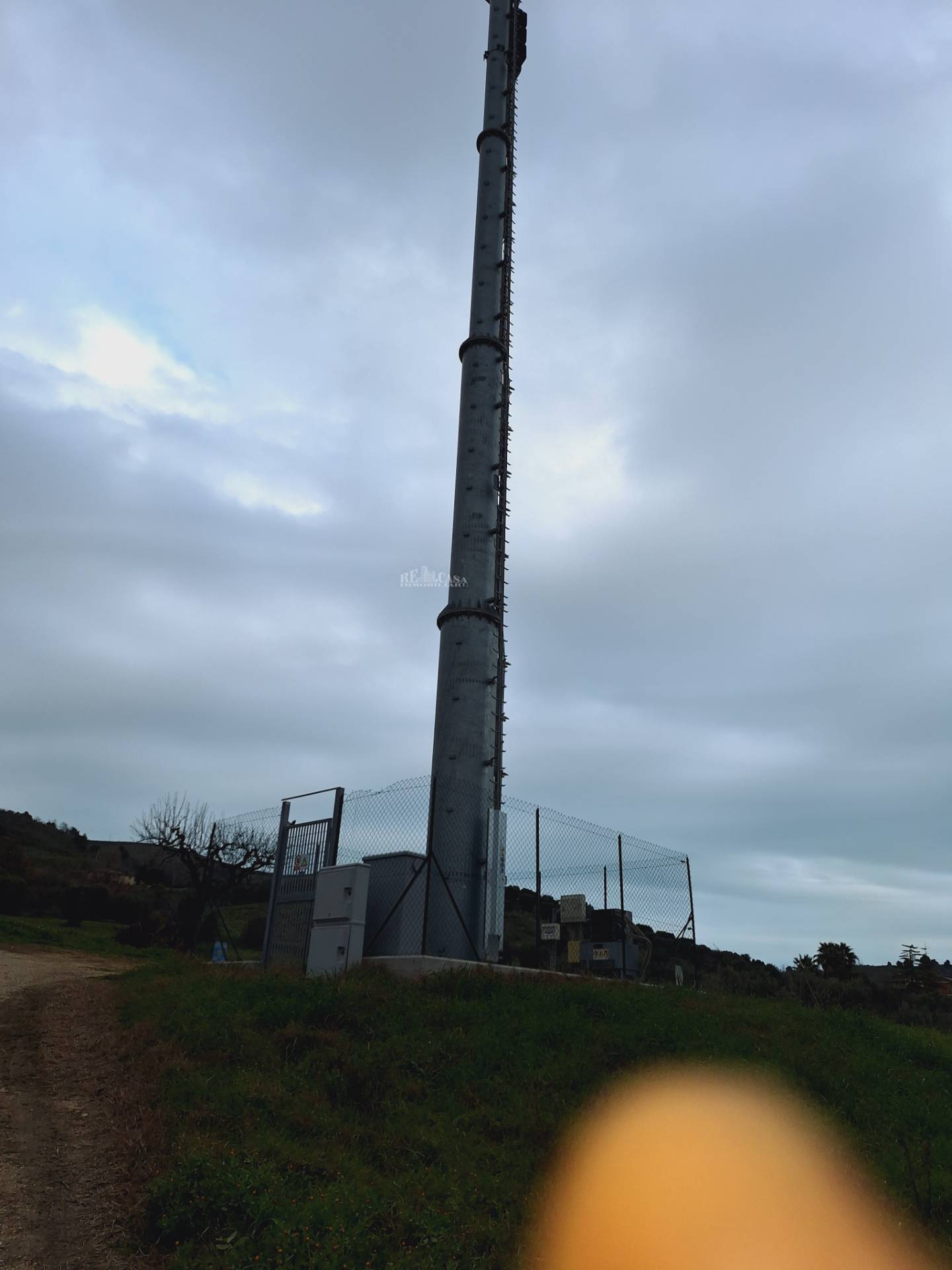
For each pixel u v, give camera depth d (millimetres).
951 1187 8578
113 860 82375
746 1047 12281
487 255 25469
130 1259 5852
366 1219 6469
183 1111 8242
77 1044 11117
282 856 18688
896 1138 10008
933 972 52719
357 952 15609
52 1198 6602
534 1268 6445
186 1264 5707
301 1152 7680
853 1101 10992
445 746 19516
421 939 16094
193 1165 6785
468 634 20516
